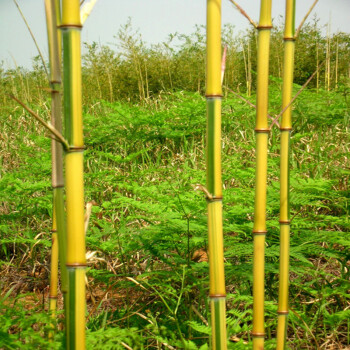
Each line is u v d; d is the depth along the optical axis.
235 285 2.56
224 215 2.59
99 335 1.48
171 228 2.32
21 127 5.91
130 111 5.38
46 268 2.90
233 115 5.43
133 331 1.66
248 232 2.54
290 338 2.15
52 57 1.21
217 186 1.21
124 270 2.61
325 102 5.92
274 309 1.95
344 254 2.37
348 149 4.71
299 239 2.43
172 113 5.45
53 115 1.23
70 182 1.07
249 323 2.26
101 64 7.89
